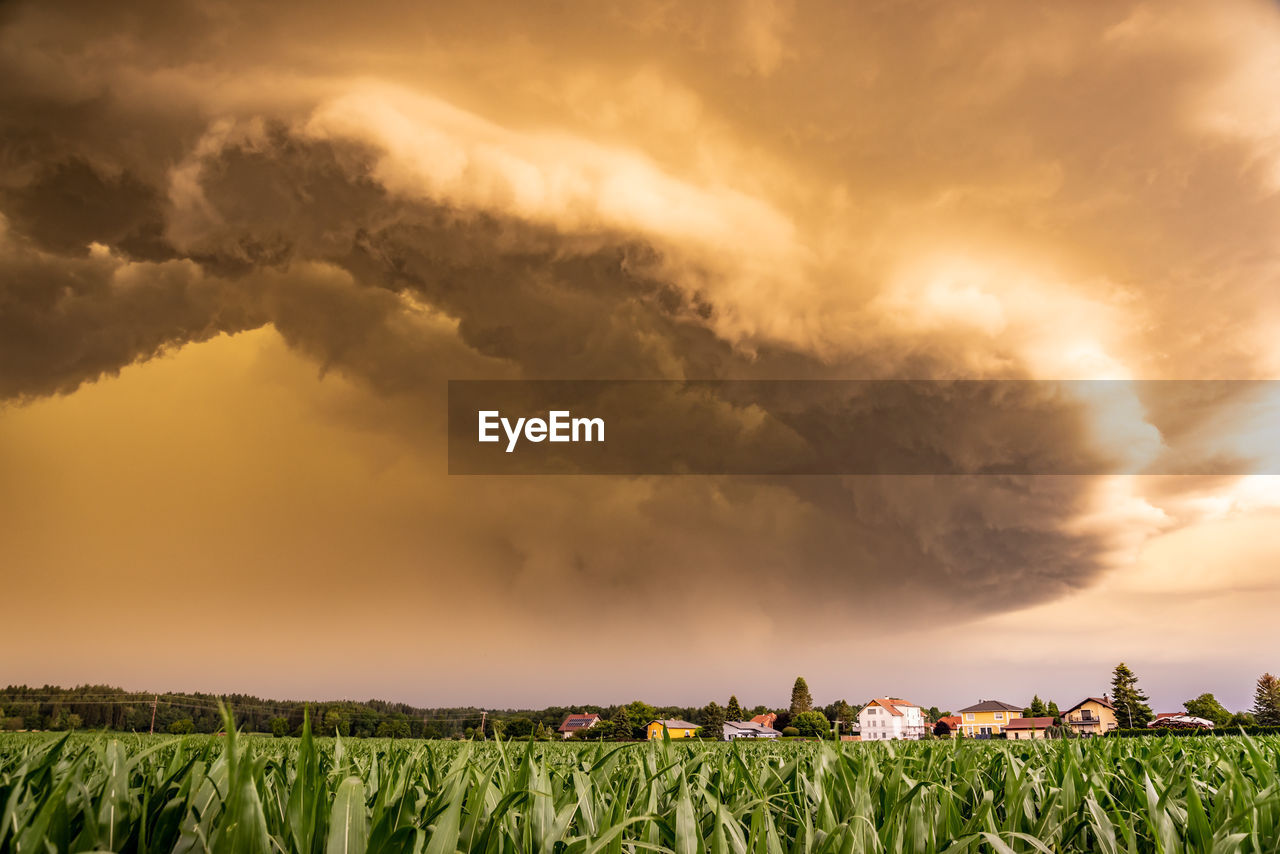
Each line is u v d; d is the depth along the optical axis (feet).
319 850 4.65
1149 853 6.95
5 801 4.90
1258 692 191.31
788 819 7.23
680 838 5.54
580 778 6.88
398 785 6.76
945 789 7.05
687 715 228.63
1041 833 6.77
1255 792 8.14
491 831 5.16
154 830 4.94
